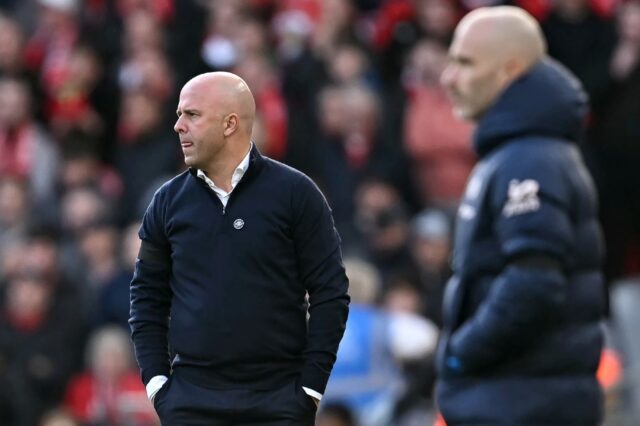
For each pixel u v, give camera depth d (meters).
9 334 36.44
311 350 14.46
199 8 44.84
